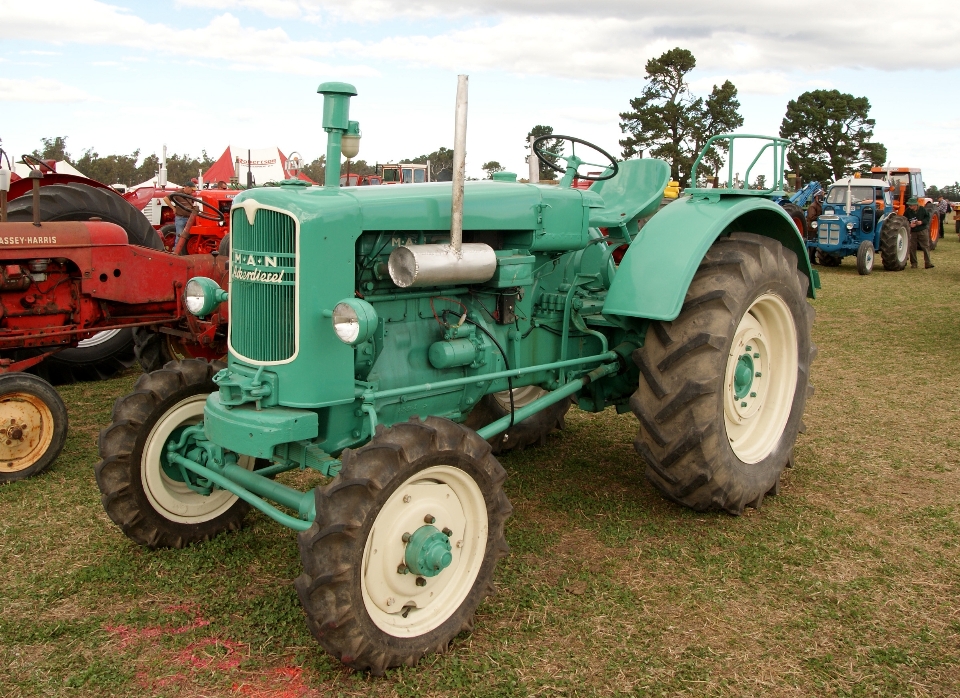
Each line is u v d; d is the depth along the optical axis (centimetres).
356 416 292
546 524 362
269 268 274
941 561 322
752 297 356
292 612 282
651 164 454
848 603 289
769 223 409
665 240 352
